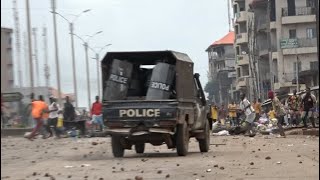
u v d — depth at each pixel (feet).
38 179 38.65
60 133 97.25
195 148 67.72
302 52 260.01
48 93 137.90
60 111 97.96
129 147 56.08
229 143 72.64
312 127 90.89
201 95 62.44
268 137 83.82
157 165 46.32
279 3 267.18
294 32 265.13
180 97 54.39
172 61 56.34
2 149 68.44
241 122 108.58
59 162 51.13
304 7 262.47
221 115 143.23
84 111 171.32
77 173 41.93
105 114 54.39
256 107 112.68
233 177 37.52
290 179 35.76
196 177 38.04
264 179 36.11
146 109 53.52
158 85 55.11
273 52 266.77
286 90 259.39
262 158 49.67
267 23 274.57
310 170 39.99
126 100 54.75
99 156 57.57
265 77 281.13
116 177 39.06
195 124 58.18
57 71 156.87
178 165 45.75
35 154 61.21
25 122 122.93
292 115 103.24
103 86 56.59
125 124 53.98
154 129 53.42
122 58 57.57
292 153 53.72
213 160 49.24
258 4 278.87
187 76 57.21
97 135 101.45
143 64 59.06
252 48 287.07
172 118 53.01
